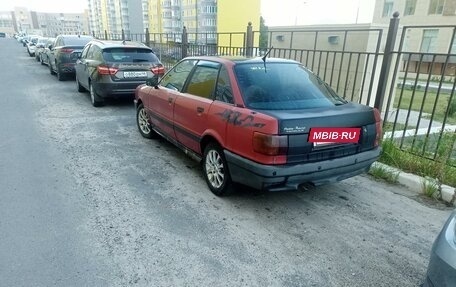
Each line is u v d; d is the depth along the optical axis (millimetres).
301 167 3123
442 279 1797
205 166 4055
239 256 2836
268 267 2707
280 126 2990
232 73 3715
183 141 4547
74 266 2686
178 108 4496
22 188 4004
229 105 3576
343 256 2859
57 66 13078
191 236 3105
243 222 3354
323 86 4031
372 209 3660
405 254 2900
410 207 3719
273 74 3836
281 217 3467
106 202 3709
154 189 4051
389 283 2566
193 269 2672
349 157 3422
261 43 10953
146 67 8203
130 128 6777
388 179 4371
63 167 4672
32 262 2723
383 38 7668
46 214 3436
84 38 13516
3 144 5625
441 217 3520
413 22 30062
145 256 2818
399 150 4750
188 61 4758
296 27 9531
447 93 12336
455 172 4172
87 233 3123
